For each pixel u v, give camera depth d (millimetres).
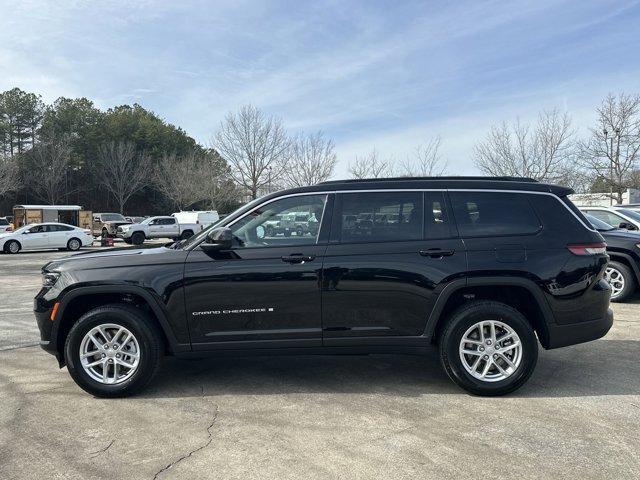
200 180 48625
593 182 28719
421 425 3779
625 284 8219
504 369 4363
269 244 4422
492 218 4469
